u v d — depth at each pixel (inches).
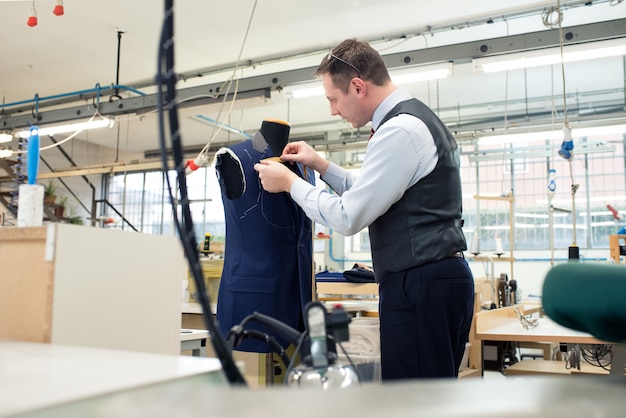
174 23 23.7
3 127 304.8
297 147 68.1
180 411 14.7
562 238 388.2
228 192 66.5
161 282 50.2
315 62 287.0
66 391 21.0
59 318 41.3
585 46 183.3
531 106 358.0
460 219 59.8
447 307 55.1
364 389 14.8
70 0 220.1
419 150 55.3
